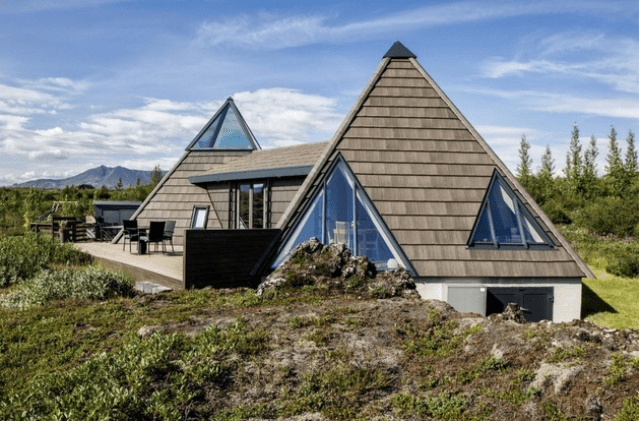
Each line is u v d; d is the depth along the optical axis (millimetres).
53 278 11016
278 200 16922
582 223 27719
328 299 9477
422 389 6160
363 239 13008
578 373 5730
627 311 14406
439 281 12445
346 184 13594
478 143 14367
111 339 7770
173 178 21156
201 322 8102
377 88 14938
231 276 11781
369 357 6816
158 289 11125
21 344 7797
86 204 34781
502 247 12992
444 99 14844
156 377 6180
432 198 13406
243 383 6176
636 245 22406
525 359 6297
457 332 7441
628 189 36312
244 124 22234
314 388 6133
